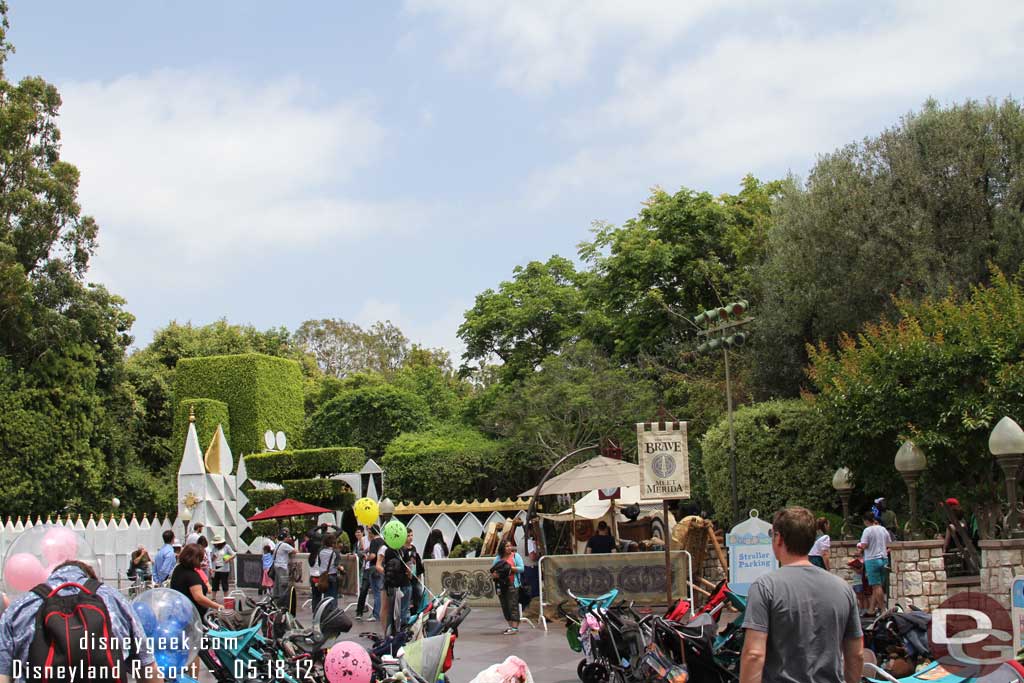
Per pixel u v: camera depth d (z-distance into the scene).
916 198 24.70
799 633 4.85
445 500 39.69
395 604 15.77
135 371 55.59
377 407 48.59
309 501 33.62
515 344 48.53
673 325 38.84
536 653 14.34
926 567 15.84
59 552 5.97
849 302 25.58
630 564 16.94
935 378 17.30
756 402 29.80
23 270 39.53
